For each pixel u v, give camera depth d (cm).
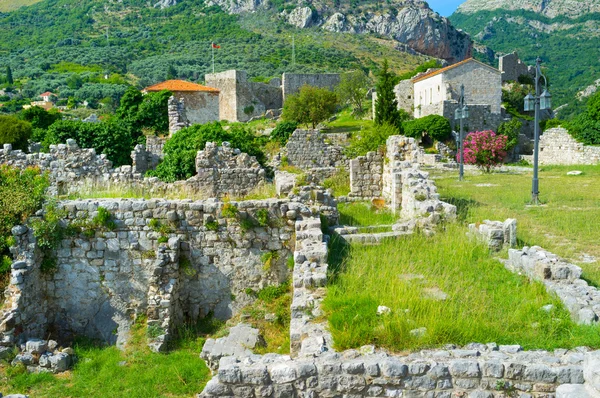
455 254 1159
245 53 16500
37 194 1288
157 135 3728
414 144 1981
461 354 672
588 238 1375
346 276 994
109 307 1248
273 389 643
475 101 6856
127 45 18062
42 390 995
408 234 1327
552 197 2059
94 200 1280
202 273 1264
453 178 2998
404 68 17038
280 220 1268
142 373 1030
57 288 1248
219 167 2241
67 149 2161
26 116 4844
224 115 9262
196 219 1262
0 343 1092
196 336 1197
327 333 752
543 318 813
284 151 3416
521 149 6016
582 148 4147
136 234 1252
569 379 623
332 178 2648
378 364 640
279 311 1202
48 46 18050
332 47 17962
